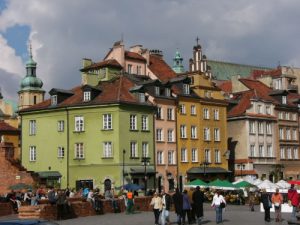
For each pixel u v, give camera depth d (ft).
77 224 127.54
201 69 475.31
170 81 298.76
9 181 201.87
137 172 258.98
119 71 297.12
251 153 321.73
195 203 124.98
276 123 339.77
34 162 280.72
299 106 361.71
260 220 138.21
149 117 271.90
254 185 230.07
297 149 352.90
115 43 310.45
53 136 273.75
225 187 230.68
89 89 264.72
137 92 267.59
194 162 292.81
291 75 393.50
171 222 134.92
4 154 202.69
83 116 264.31
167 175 276.82
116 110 256.93
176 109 287.28
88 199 158.92
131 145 261.44
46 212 136.56
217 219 128.88
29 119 285.02
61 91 275.59
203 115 302.45
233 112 328.08
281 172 335.67
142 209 177.06
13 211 156.35
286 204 174.81
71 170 265.34
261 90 352.49
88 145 261.85
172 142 282.77
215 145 306.14
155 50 351.67
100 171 257.96
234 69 516.32
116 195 217.97
